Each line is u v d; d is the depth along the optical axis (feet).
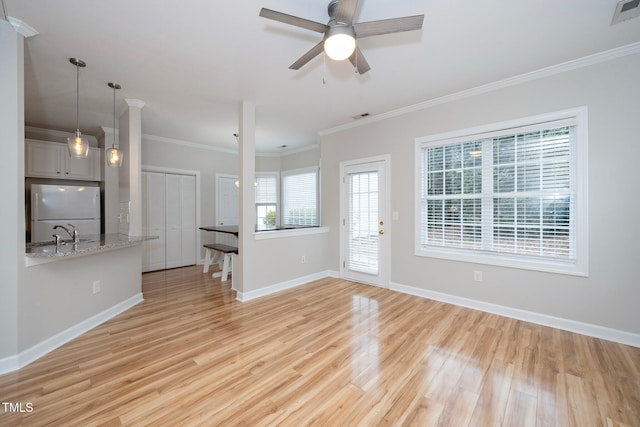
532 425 5.05
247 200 11.97
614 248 8.16
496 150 10.35
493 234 10.42
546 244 9.38
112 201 15.10
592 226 8.46
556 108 8.99
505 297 10.04
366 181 14.23
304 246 14.57
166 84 10.07
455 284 11.25
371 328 9.05
